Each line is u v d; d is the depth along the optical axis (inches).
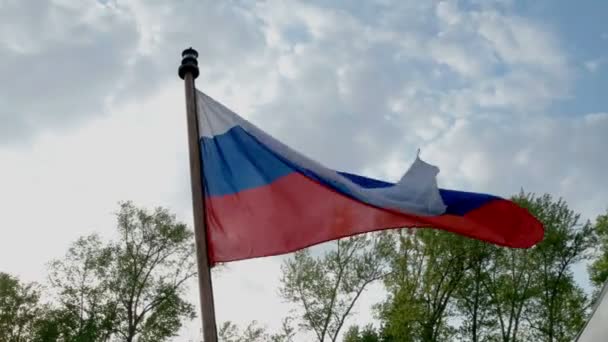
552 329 1230.9
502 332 1246.9
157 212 1277.1
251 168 292.0
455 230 284.2
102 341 1183.6
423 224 278.8
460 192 285.0
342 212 279.4
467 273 1252.5
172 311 1215.6
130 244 1258.0
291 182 287.7
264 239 277.1
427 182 275.0
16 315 1226.6
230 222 280.5
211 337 240.1
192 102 295.7
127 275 1226.0
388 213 277.4
